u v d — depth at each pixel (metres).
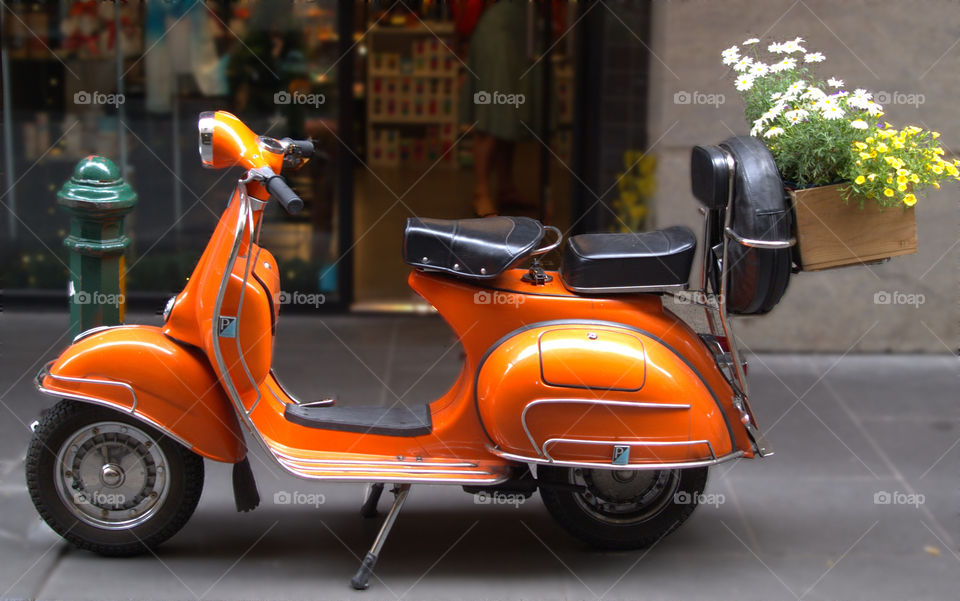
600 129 5.70
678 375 3.06
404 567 3.27
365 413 3.31
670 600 3.10
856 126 2.96
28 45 5.99
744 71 3.39
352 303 6.34
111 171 3.49
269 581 3.15
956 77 5.31
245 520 3.60
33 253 6.14
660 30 5.46
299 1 5.99
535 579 3.21
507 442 3.05
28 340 5.50
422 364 5.37
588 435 3.04
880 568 3.34
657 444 3.05
